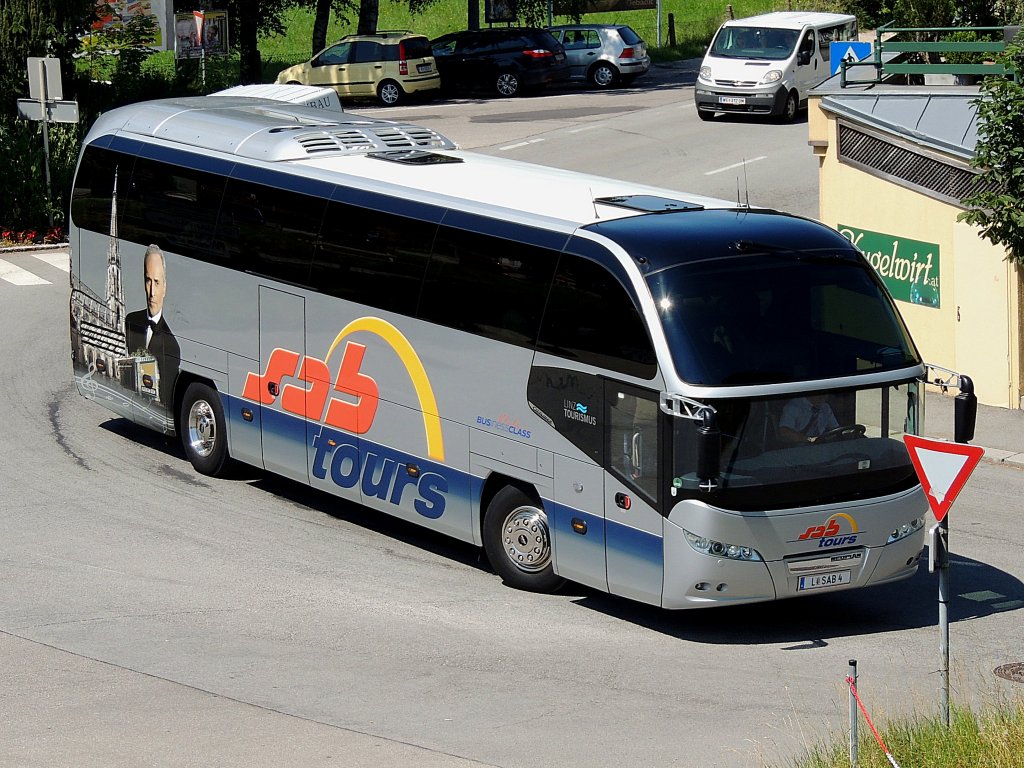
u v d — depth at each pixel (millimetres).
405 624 27734
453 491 30641
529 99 108375
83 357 41625
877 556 27141
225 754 21078
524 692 24250
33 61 68125
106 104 81875
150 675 24781
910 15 68562
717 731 22328
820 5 131750
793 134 86000
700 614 28906
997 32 64250
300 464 34438
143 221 38500
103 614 27922
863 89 48594
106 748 21281
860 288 27422
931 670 25547
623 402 26688
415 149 36062
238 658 25703
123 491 36188
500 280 29188
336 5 126625
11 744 21438
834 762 19562
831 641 27281
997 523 34688
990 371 44781
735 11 158250
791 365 26219
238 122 37531
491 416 29516
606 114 96938
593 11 138375
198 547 32219
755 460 25828
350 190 32844
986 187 43312
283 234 34219
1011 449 40562
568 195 30547
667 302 26141
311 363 33719
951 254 45188
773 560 26156
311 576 30484
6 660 25438
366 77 107250
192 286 36969
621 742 21828
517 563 29781
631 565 26906
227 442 36656
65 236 68875
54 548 31859
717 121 92062
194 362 37219
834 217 48781
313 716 22906
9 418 42219
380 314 31797
